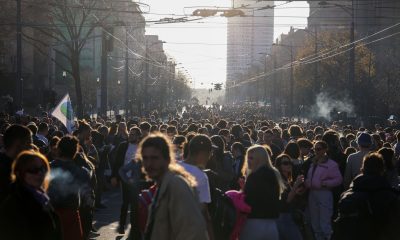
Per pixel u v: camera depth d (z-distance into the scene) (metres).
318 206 13.46
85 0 63.25
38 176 7.26
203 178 9.04
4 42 62.38
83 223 12.22
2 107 56.12
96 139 21.36
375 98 65.62
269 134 18.20
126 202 15.62
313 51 84.44
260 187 9.34
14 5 56.06
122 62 100.38
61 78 81.06
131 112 78.38
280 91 115.00
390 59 75.44
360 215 9.24
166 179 6.56
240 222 9.45
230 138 20.17
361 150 14.48
